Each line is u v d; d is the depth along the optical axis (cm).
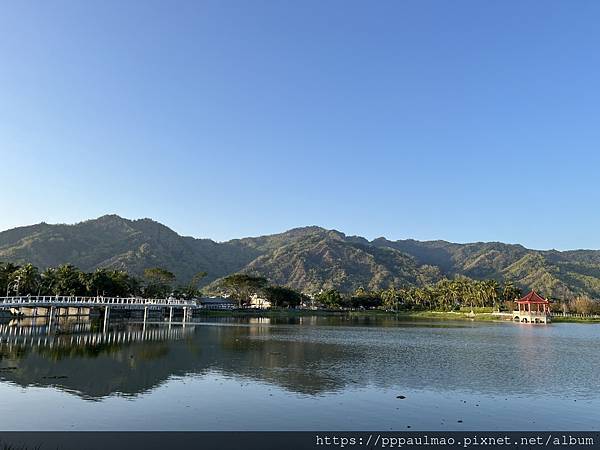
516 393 3067
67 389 2916
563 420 2458
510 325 11675
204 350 5034
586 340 7131
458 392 3070
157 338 6306
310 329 8981
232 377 3447
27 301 8412
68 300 9375
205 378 3378
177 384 3150
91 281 12162
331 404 2697
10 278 11438
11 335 6078
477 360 4606
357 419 2419
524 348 5831
